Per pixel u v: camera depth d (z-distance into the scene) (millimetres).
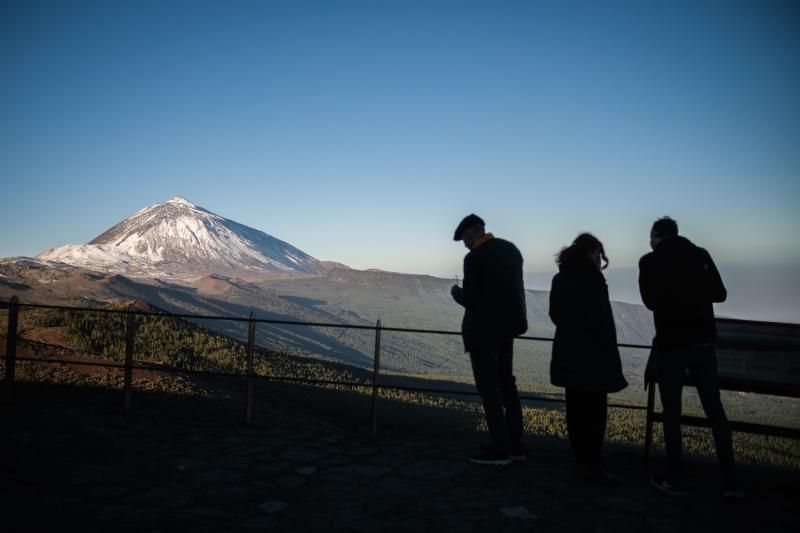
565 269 4949
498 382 5164
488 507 4215
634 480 4980
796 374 5066
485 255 5113
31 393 8078
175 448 5668
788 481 5141
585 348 4750
